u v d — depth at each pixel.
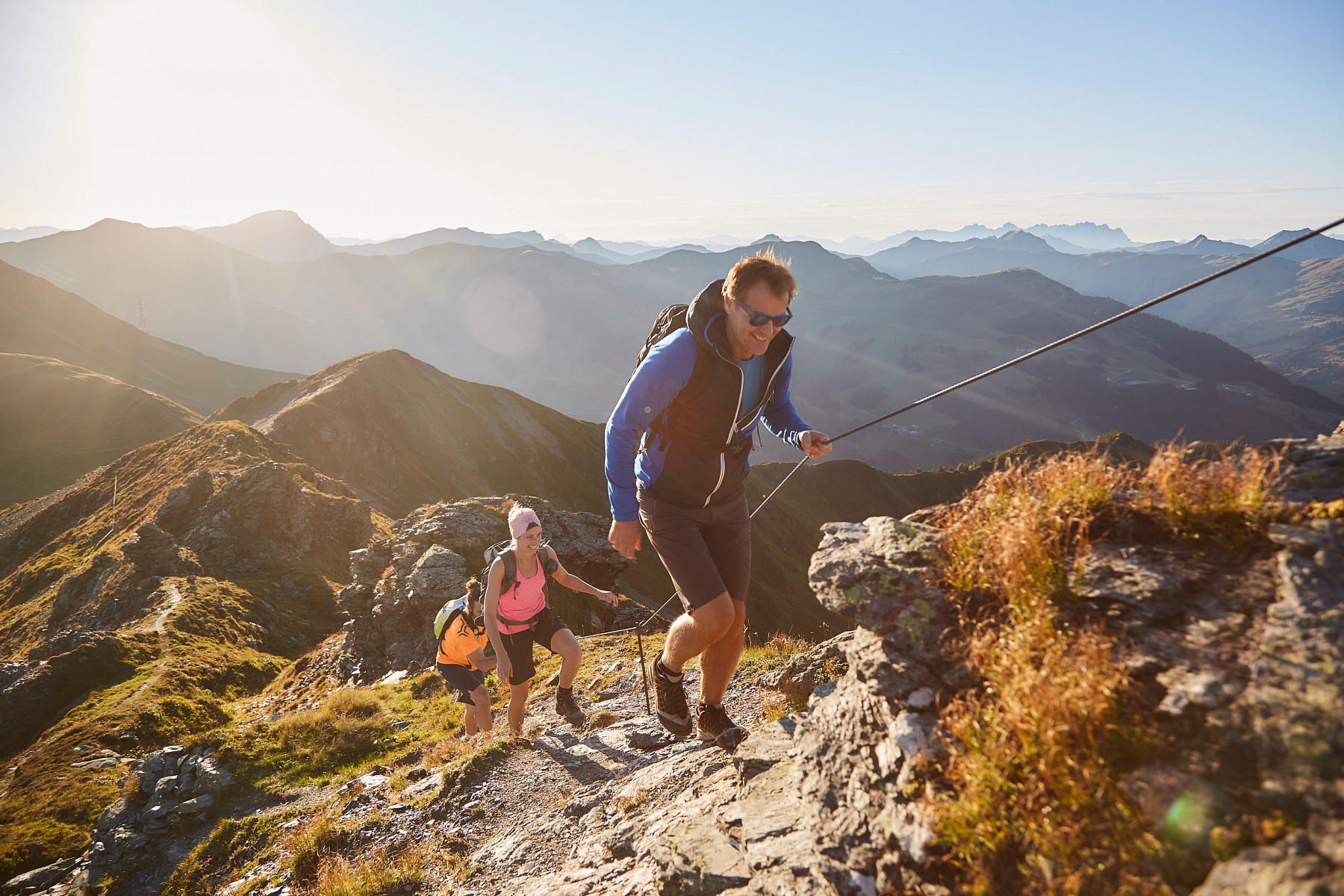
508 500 23.62
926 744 2.66
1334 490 2.54
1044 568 2.76
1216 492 2.68
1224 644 2.24
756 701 7.71
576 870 4.69
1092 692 2.21
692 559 3.67
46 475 126.88
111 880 8.73
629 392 3.57
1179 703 2.12
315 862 6.91
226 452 57.16
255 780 10.12
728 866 3.35
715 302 3.53
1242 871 1.70
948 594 3.04
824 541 3.70
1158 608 2.46
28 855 10.91
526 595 8.44
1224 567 2.52
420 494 98.88
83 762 13.90
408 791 7.94
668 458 3.66
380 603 19.08
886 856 2.58
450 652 9.60
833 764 3.21
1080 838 2.06
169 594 31.88
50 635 33.47
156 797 9.96
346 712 11.88
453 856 6.02
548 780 6.99
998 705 2.44
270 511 39.34
